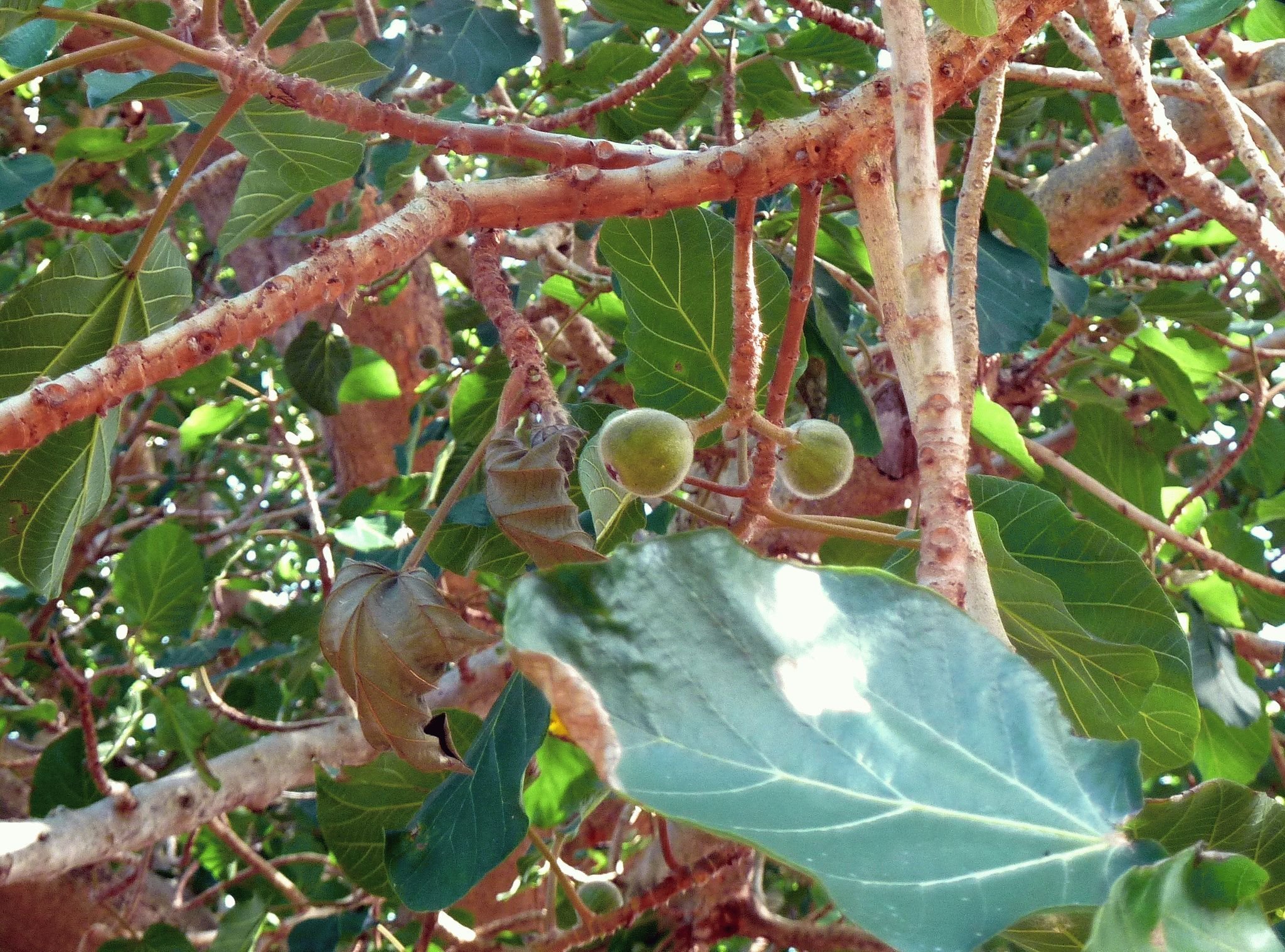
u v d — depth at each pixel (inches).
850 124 17.3
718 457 32.7
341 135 23.6
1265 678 39.7
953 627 11.6
